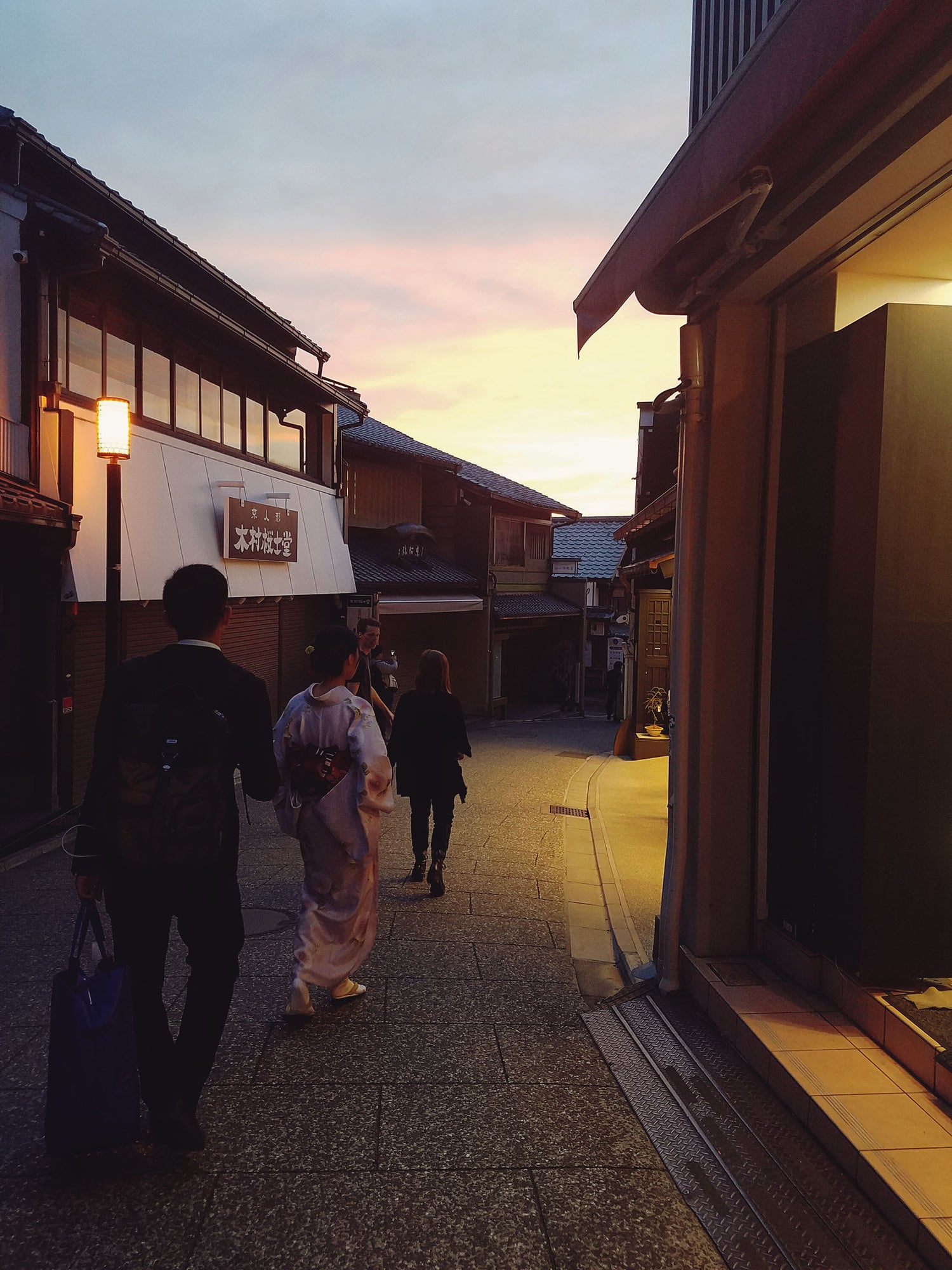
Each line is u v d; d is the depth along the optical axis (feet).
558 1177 8.53
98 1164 8.42
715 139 9.22
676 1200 8.21
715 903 13.29
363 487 65.57
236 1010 12.34
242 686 8.75
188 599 8.80
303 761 12.16
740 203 9.80
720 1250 7.48
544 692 93.71
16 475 26.43
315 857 12.28
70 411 28.25
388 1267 7.14
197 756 8.13
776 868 12.89
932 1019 10.07
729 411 13.12
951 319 10.28
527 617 79.30
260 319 46.21
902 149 8.41
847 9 7.16
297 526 47.55
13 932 16.20
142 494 32.68
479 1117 9.62
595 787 38.58
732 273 12.46
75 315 29.96
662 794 36.58
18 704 27.32
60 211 26.37
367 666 23.65
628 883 21.26
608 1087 10.43
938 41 7.34
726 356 13.07
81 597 27.96
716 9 16.89
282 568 46.26
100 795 8.22
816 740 11.74
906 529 10.36
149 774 8.04
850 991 11.04
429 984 13.78
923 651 10.42
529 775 42.42
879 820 10.64
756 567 13.24
